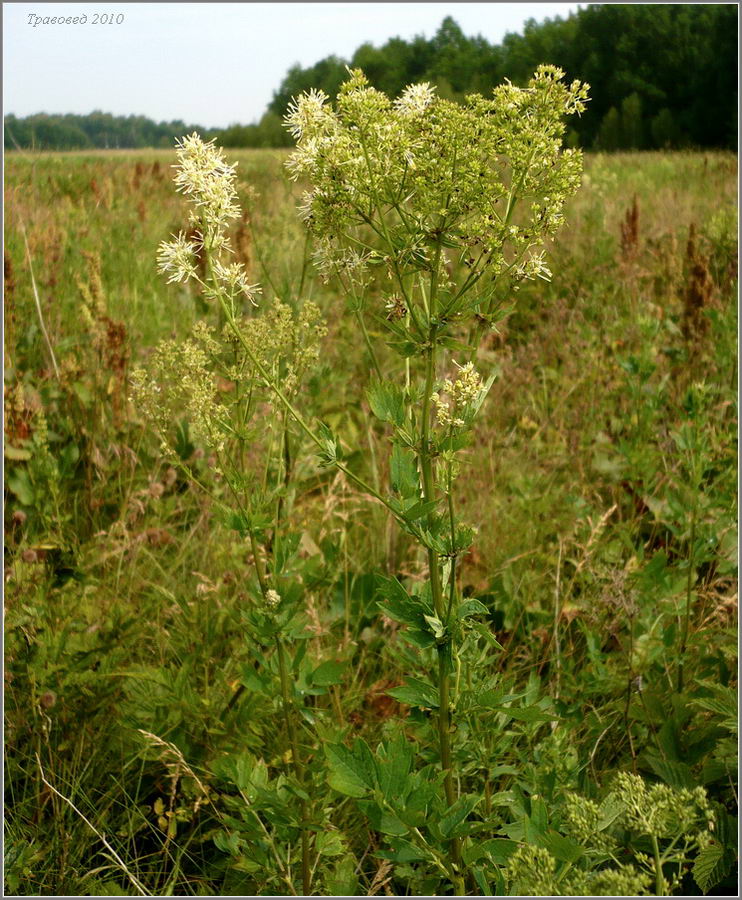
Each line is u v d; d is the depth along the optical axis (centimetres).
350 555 334
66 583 302
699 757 235
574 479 397
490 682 200
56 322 475
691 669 276
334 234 191
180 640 286
